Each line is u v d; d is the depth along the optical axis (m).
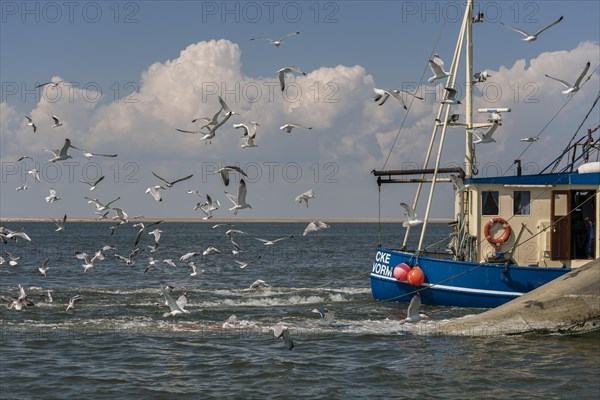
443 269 31.77
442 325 27.34
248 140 21.97
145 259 71.31
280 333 20.95
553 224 31.23
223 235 168.12
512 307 27.28
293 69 21.44
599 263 27.98
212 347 24.91
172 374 21.64
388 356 23.62
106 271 56.19
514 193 31.95
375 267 34.62
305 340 25.92
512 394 19.80
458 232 33.19
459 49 33.28
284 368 22.20
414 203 34.94
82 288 43.34
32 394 19.78
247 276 53.25
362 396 19.61
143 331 27.58
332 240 138.38
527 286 30.38
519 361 22.97
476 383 20.72
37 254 78.75
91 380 21.00
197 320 30.11
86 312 32.16
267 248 99.06
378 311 31.83
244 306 34.69
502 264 30.75
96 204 29.14
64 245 104.31
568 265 31.53
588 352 24.06
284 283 48.59
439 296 31.89
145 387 20.38
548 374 21.58
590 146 32.09
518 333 26.38
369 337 26.30
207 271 57.28
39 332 27.23
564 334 26.36
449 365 22.53
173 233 188.12
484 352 24.06
